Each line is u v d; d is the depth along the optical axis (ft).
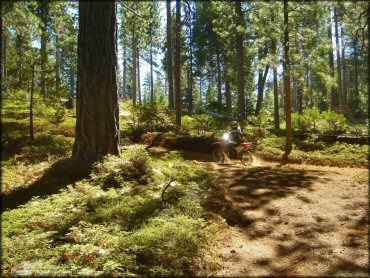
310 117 68.08
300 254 18.48
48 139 59.11
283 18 52.75
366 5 58.03
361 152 51.80
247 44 89.04
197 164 41.45
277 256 18.35
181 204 23.52
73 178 29.78
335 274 16.08
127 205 22.56
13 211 21.63
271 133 71.56
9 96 67.87
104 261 15.66
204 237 19.15
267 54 57.77
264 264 17.38
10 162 40.09
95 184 28.14
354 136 60.34
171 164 37.60
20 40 61.62
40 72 61.87
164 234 18.17
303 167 45.96
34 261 15.52
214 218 22.91
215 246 19.40
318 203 27.55
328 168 45.03
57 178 29.78
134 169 30.83
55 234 18.74
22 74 60.49
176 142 61.21
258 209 26.23
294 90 179.93
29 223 19.71
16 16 37.11
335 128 66.28
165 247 17.29
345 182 35.12
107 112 33.24
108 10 33.53
